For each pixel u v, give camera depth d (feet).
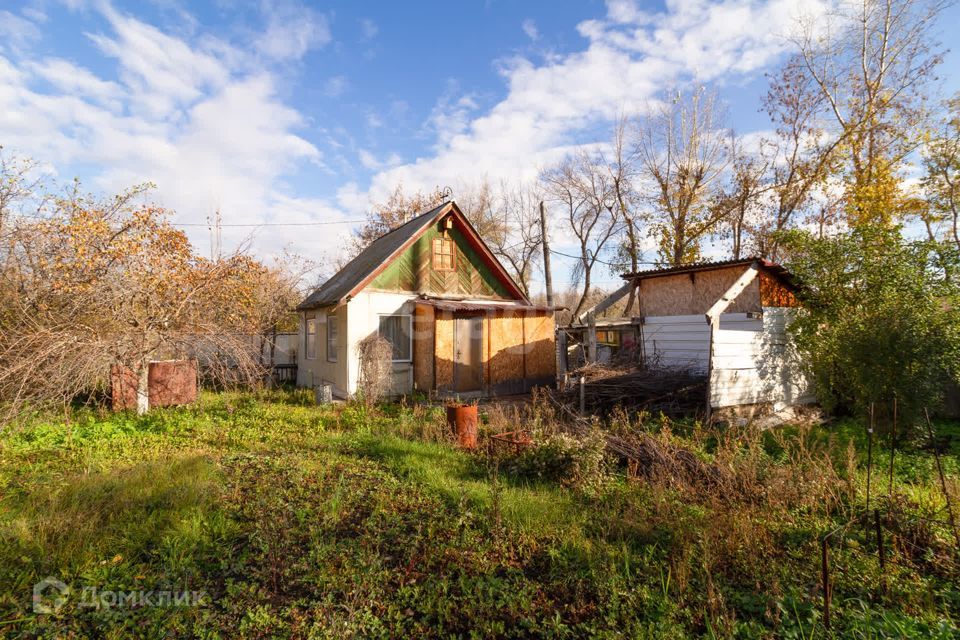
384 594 12.25
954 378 27.04
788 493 17.51
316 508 17.11
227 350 33.32
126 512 15.85
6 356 26.22
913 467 22.84
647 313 47.70
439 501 17.97
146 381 33.63
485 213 110.22
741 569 13.37
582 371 37.06
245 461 22.82
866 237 32.50
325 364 49.11
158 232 40.22
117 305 32.42
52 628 10.73
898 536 14.57
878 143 66.69
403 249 45.78
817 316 35.01
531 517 16.35
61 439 26.16
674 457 21.03
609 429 26.96
